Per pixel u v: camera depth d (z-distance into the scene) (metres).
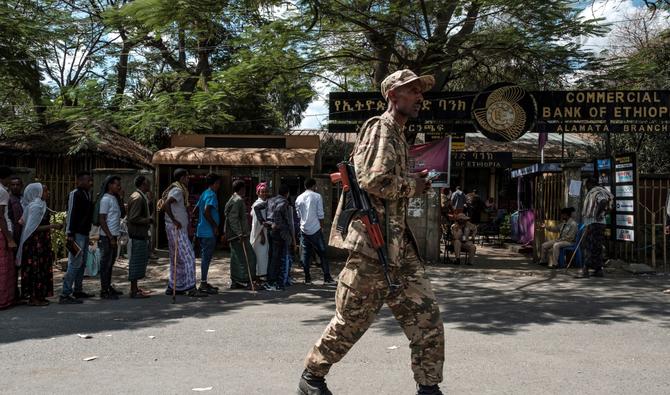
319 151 15.70
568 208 12.07
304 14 12.79
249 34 13.62
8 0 14.76
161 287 10.13
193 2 12.11
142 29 13.76
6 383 4.47
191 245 9.12
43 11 16.39
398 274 3.49
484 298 8.64
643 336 6.09
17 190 8.41
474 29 14.07
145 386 4.36
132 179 13.50
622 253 13.18
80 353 5.41
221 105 14.93
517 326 6.60
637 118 13.23
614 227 12.87
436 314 3.49
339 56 14.30
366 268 3.47
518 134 13.10
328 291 9.60
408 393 4.19
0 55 14.30
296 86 15.87
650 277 11.05
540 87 14.72
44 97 16.66
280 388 4.30
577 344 5.72
